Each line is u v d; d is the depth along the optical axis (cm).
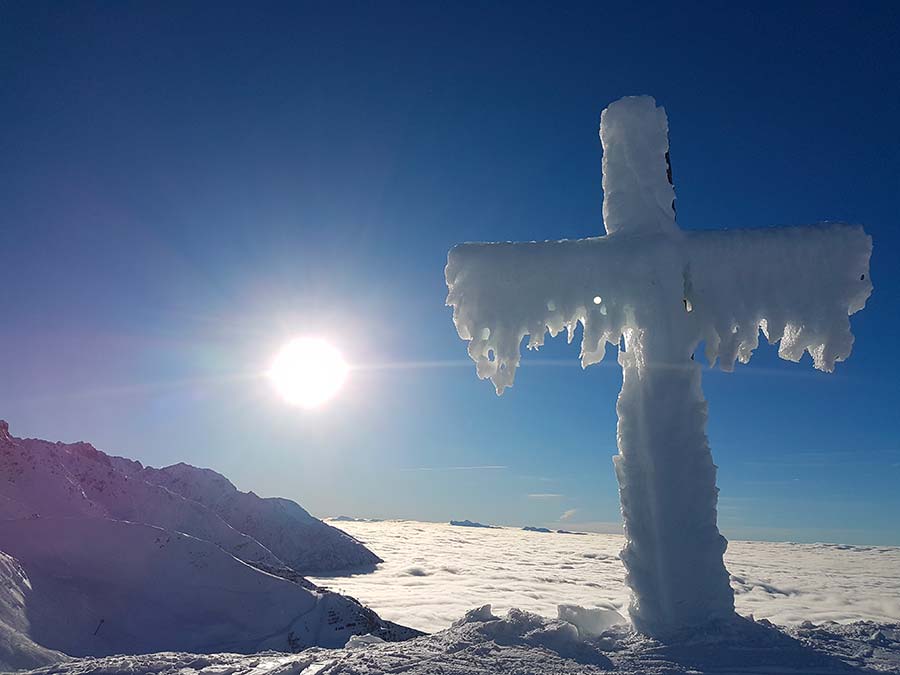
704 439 820
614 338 842
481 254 850
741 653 677
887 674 614
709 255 830
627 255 833
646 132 887
